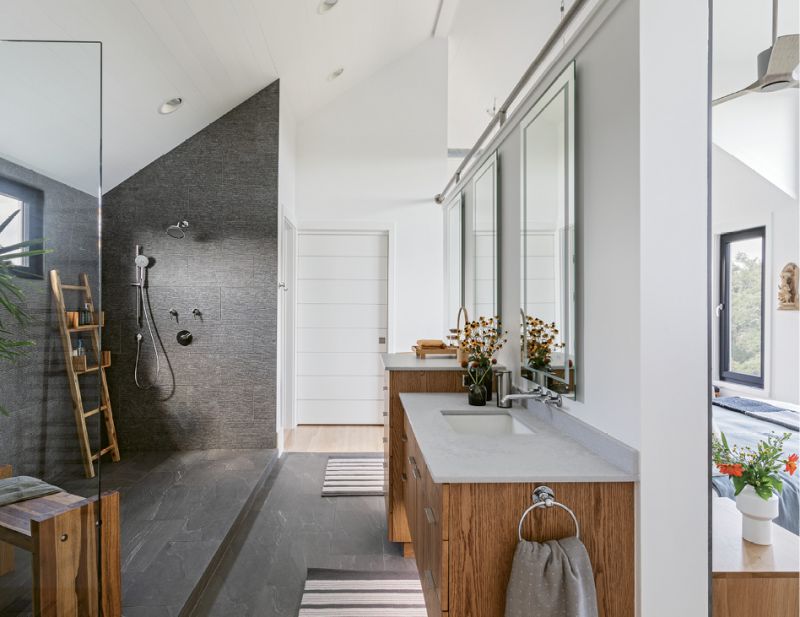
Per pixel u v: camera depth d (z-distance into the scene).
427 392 2.62
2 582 1.42
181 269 3.89
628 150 1.41
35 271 1.49
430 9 4.28
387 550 2.51
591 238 1.63
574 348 1.73
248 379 3.91
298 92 4.35
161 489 3.06
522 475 1.34
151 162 3.88
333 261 4.97
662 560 1.35
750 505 1.33
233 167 3.91
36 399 1.48
